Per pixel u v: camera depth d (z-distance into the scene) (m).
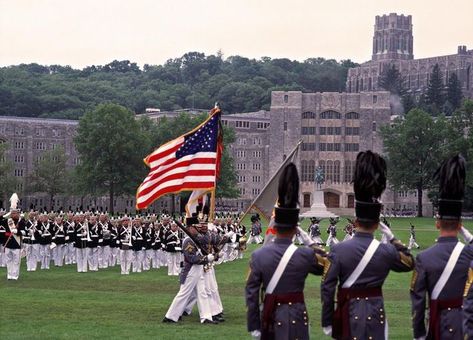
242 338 31.39
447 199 20.52
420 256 20.39
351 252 20.31
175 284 52.94
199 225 35.94
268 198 31.55
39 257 64.50
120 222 63.03
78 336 31.44
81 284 52.53
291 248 20.72
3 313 37.59
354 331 20.16
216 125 40.94
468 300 19.09
